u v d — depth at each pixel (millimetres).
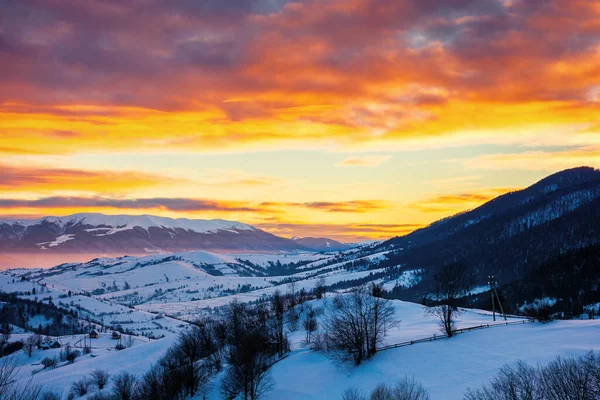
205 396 93250
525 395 47281
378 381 73625
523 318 114000
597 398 42469
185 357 114562
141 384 107500
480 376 64375
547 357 64500
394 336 100062
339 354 90750
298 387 81438
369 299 118312
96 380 124312
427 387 65250
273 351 109250
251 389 79062
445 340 86875
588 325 80250
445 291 122625
